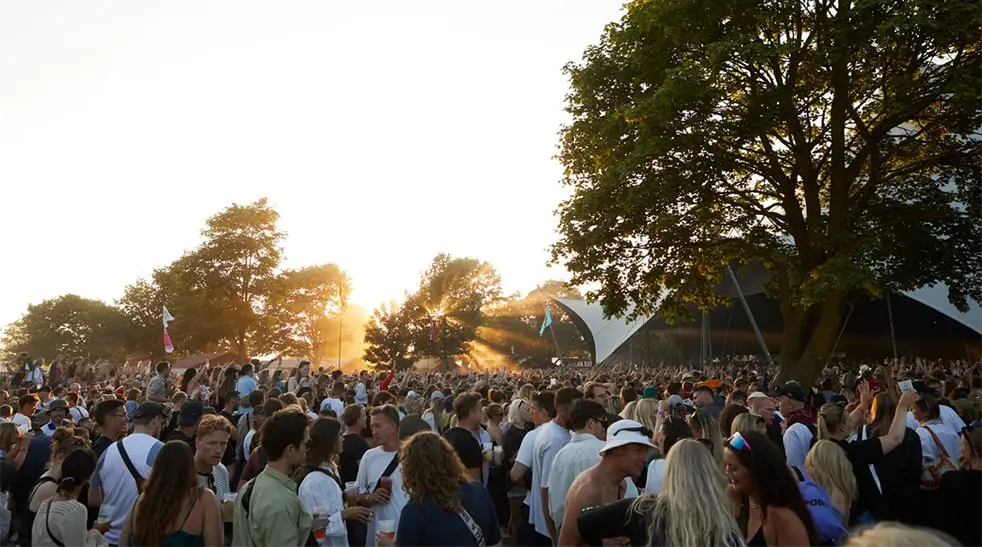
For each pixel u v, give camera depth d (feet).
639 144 64.18
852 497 19.24
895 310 160.66
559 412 22.81
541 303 329.72
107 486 19.67
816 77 67.56
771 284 79.05
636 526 12.19
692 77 59.82
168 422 34.71
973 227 72.13
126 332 353.92
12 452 27.61
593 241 69.10
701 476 12.08
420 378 92.43
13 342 404.98
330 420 19.48
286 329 260.62
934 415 27.45
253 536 15.28
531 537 22.85
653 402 26.43
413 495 14.71
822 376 78.64
